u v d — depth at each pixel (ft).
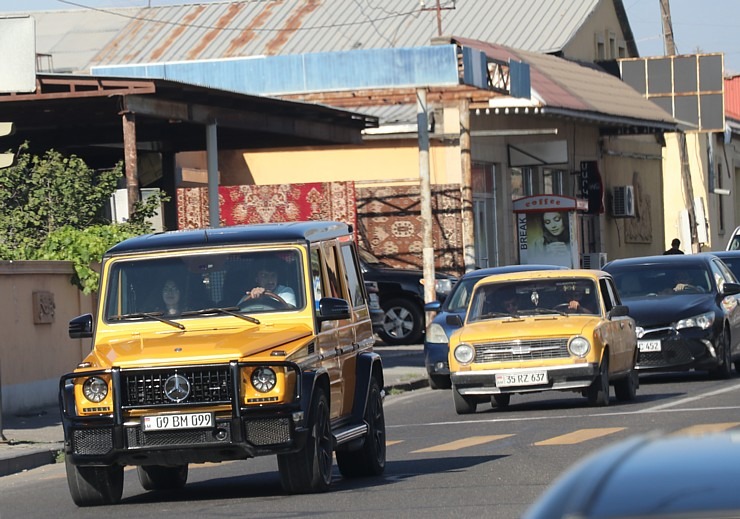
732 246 180.86
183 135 172.86
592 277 102.58
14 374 105.91
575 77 248.73
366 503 57.98
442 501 57.88
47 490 70.33
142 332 63.82
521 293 102.58
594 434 81.46
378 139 208.85
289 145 187.93
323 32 261.44
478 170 217.36
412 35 259.80
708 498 15.40
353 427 65.36
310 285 64.03
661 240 312.50
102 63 259.19
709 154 350.02
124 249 65.87
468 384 98.12
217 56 257.34
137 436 59.06
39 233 132.57
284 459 60.34
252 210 194.49
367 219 205.05
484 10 270.46
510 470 67.46
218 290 64.39
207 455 58.75
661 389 112.98
